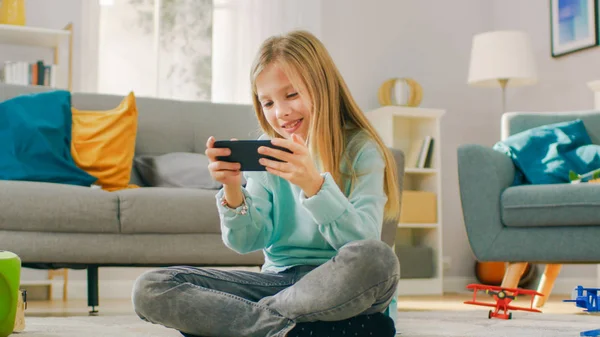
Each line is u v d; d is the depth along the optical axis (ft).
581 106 13.30
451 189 14.80
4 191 7.46
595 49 13.01
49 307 9.90
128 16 13.08
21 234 7.52
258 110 4.91
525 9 14.69
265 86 4.50
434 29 15.08
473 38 14.02
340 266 3.83
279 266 4.57
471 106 15.17
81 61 12.76
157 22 13.20
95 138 9.20
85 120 9.37
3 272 4.49
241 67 13.66
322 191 3.92
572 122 10.52
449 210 14.71
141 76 13.10
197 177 9.25
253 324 4.04
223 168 4.10
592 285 13.08
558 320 6.89
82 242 7.69
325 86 4.46
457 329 5.93
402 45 14.79
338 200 3.94
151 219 7.87
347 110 4.67
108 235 7.80
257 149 4.00
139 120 10.13
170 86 13.23
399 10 14.84
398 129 14.14
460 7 15.35
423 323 6.54
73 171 8.71
